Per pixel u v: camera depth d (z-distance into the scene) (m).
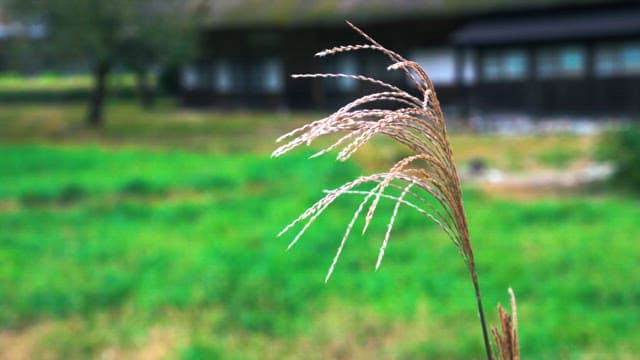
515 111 29.98
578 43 28.53
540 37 28.28
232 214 13.76
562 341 7.57
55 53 29.78
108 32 30.14
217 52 39.31
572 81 28.83
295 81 37.53
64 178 18.19
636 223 11.98
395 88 1.67
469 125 29.66
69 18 29.33
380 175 1.59
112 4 29.38
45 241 12.10
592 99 28.48
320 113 36.62
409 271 10.07
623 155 16.30
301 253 10.96
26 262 11.06
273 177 17.44
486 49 30.48
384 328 8.27
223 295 9.42
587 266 9.83
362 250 11.27
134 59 31.39
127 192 16.50
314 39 36.66
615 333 7.72
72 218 13.80
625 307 8.54
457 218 1.71
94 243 11.95
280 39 37.47
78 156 22.14
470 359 7.41
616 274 9.44
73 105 45.41
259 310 8.98
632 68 27.66
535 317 8.25
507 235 11.56
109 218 13.84
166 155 22.44
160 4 31.50
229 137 29.19
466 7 31.77
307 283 9.66
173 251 11.34
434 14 32.56
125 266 10.75
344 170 17.30
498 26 30.80
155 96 52.28
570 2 29.22
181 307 9.16
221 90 39.69
